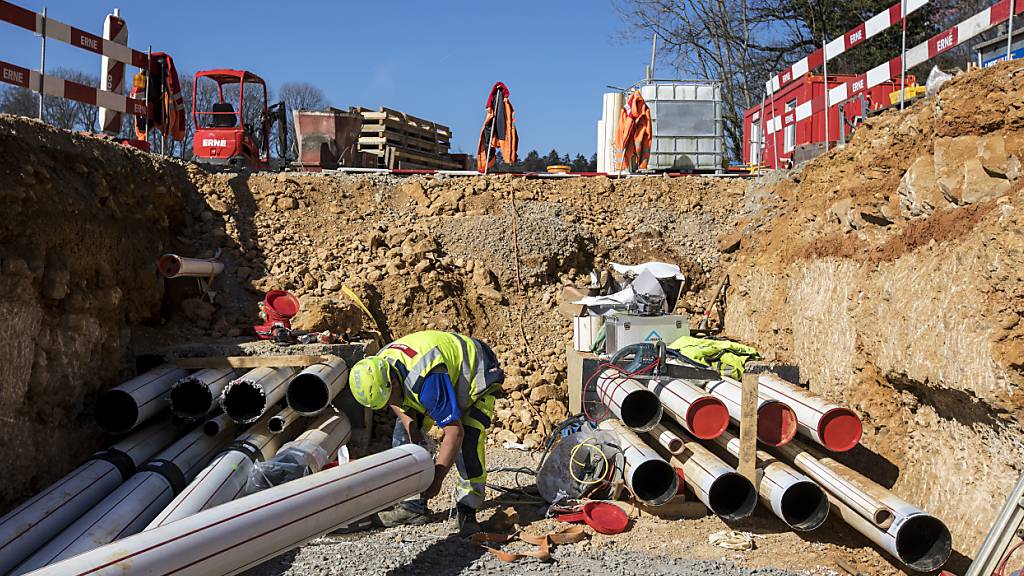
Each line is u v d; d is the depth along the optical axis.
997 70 6.60
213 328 9.47
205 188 11.38
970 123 6.77
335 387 7.83
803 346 9.00
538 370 10.11
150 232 9.60
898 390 7.43
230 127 13.80
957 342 6.26
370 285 10.39
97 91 10.41
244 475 6.47
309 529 5.00
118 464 6.44
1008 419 5.82
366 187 12.38
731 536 6.43
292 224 11.41
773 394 7.63
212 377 7.57
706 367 8.08
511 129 13.70
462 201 12.21
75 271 7.25
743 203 12.58
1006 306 5.75
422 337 6.21
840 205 8.70
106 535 5.22
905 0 9.23
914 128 7.68
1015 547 5.22
